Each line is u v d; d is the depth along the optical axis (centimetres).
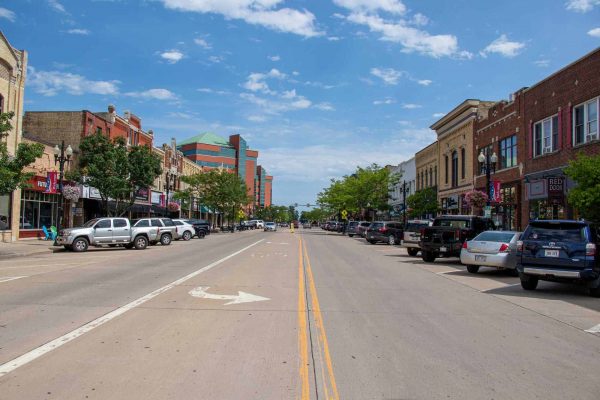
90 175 3378
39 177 3562
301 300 1142
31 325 848
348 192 7081
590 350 752
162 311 984
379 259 2372
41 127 4084
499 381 600
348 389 562
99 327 839
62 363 638
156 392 540
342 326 881
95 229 2712
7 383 562
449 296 1254
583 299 1235
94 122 4228
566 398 547
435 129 5209
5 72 3134
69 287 1298
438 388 571
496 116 3681
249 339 775
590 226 1329
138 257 2289
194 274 1614
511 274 1708
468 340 799
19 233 3428
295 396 537
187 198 6303
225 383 573
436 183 5241
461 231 2091
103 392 538
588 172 1689
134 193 3662
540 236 1324
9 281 1412
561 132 2722
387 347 746
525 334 850
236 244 3531
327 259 2336
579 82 2562
